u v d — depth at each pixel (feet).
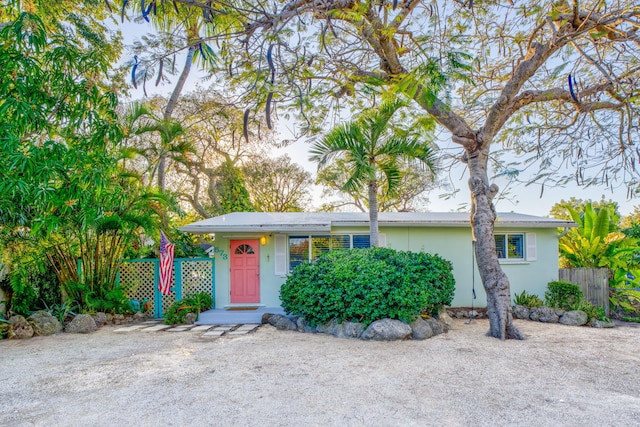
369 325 27.66
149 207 36.76
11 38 18.12
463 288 40.86
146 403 15.61
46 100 19.25
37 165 16.71
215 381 18.25
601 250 41.96
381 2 18.31
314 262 32.91
